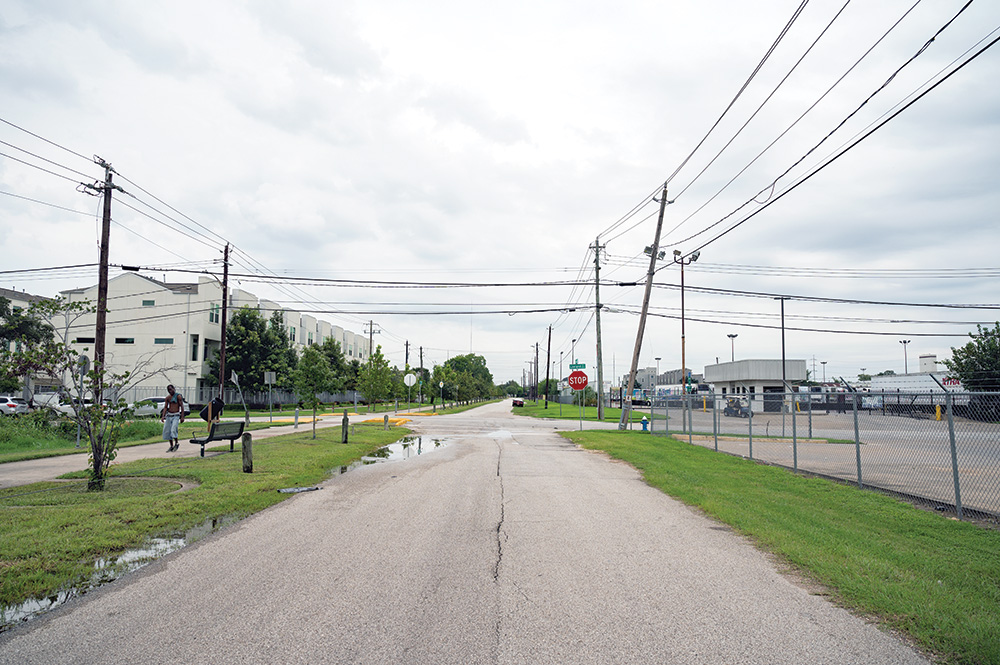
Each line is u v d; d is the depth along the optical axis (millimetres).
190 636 4305
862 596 5254
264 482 11008
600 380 38969
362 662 3887
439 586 5469
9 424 20016
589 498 10328
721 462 15508
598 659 3980
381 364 53594
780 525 8047
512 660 3943
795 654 4113
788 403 44312
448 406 84625
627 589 5465
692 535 7660
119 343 53344
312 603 4996
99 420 10273
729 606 5055
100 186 20234
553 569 6059
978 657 4066
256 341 56469
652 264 28953
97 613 4766
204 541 7113
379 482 11906
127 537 7090
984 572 6137
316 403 21891
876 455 16422
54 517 7902
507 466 14680
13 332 41469
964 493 10422
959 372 41969
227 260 34156
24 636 4316
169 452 16422
